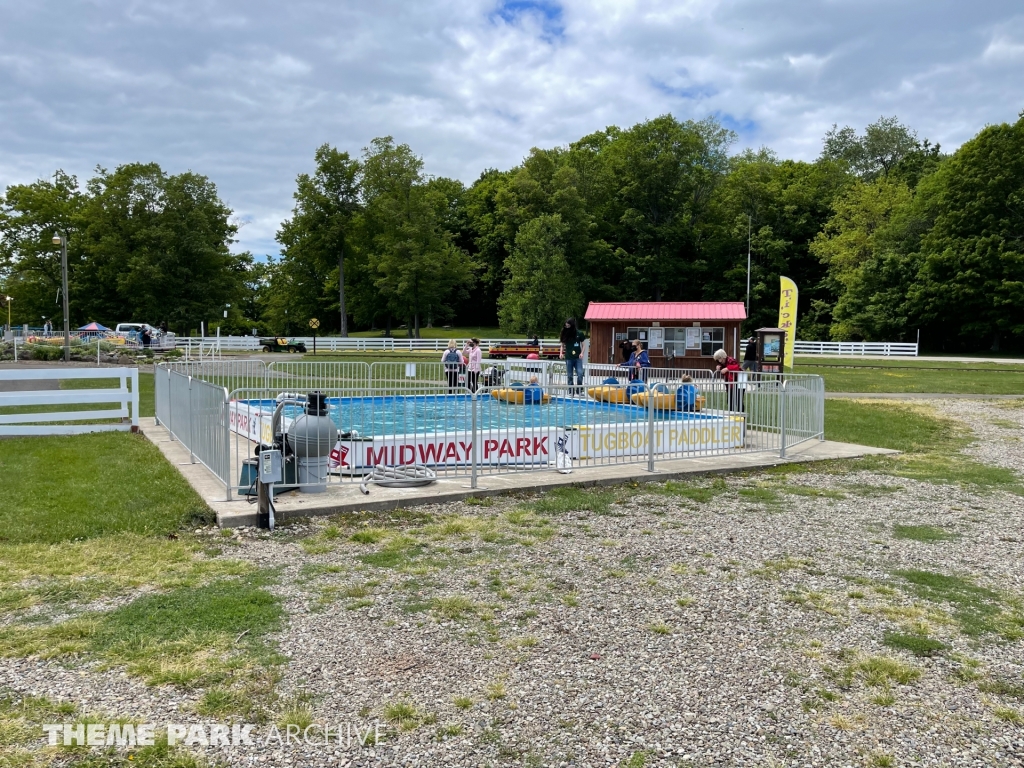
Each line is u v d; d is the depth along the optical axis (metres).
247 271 76.00
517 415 9.85
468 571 5.75
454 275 68.06
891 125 82.31
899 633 4.66
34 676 3.87
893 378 29.38
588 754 3.24
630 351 21.27
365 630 4.56
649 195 69.69
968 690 3.92
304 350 49.31
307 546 6.30
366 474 8.67
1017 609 5.11
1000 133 54.38
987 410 19.20
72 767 3.05
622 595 5.28
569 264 63.91
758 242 66.88
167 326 59.84
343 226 67.12
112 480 8.31
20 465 9.10
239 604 4.91
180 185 59.53
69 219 63.75
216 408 7.97
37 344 33.50
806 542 6.73
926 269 55.84
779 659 4.26
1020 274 53.19
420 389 9.10
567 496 8.34
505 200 68.88
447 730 3.42
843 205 63.44
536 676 3.99
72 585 5.21
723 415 11.27
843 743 3.38
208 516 7.01
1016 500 8.63
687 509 7.93
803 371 32.28
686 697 3.79
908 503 8.39
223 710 3.56
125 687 3.77
